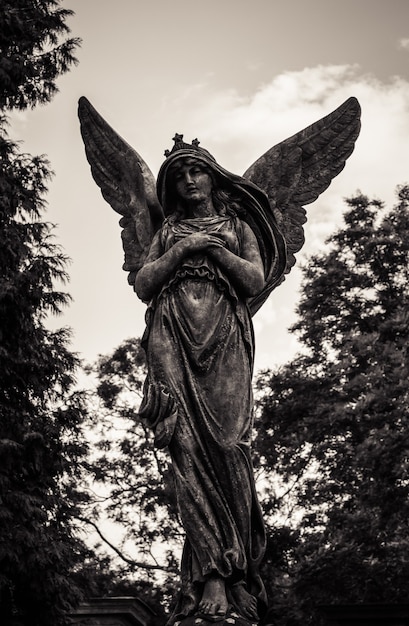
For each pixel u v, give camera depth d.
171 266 5.46
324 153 6.38
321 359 23.30
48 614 14.71
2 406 15.51
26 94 17.70
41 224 16.58
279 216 6.24
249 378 5.41
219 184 5.82
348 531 19.48
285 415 21.94
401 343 20.81
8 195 16.39
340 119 6.42
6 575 14.39
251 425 5.32
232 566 5.02
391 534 19.27
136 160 6.14
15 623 14.41
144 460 24.33
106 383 25.16
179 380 5.30
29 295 15.91
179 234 5.64
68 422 16.53
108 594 22.45
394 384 20.03
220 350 5.34
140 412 5.29
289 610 19.41
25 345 15.92
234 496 5.16
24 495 14.53
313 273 24.12
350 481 21.09
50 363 16.22
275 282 5.82
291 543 21.17
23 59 17.45
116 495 24.03
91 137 6.25
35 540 14.30
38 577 14.46
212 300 5.41
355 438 20.91
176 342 5.37
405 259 23.36
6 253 16.03
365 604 15.34
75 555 15.95
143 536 23.58
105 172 6.18
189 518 5.14
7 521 14.29
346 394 21.33
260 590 5.12
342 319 23.45
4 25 17.67
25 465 15.29
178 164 5.77
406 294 23.14
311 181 6.33
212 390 5.28
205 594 5.00
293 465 21.80
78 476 17.02
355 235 23.70
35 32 17.89
